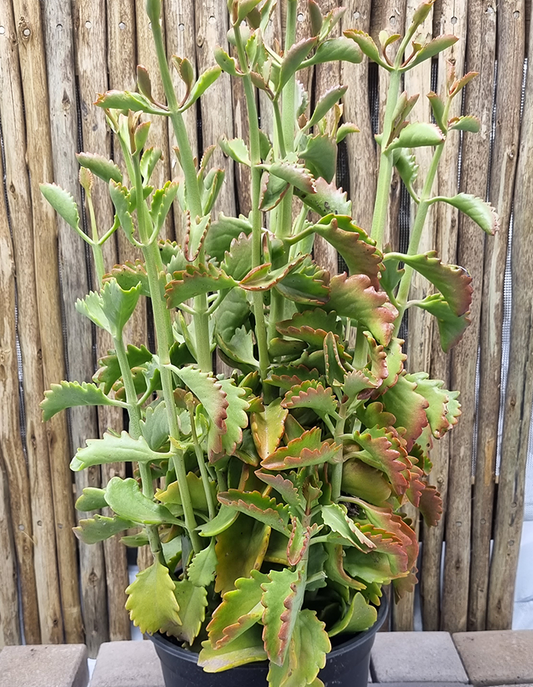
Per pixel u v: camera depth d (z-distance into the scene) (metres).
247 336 0.41
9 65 0.68
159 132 0.69
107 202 0.71
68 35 0.68
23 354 0.74
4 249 0.72
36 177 0.70
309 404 0.34
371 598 0.40
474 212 0.36
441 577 0.82
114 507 0.36
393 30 0.67
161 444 0.40
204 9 0.67
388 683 0.66
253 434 0.35
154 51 0.68
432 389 0.40
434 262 0.35
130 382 0.38
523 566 0.83
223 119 0.69
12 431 0.76
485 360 0.74
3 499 0.77
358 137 0.68
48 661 0.68
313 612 0.36
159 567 0.38
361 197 0.70
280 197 0.34
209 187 0.39
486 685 0.66
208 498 0.38
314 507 0.37
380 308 0.34
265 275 0.33
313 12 0.33
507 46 0.67
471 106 0.68
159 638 0.39
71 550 0.79
